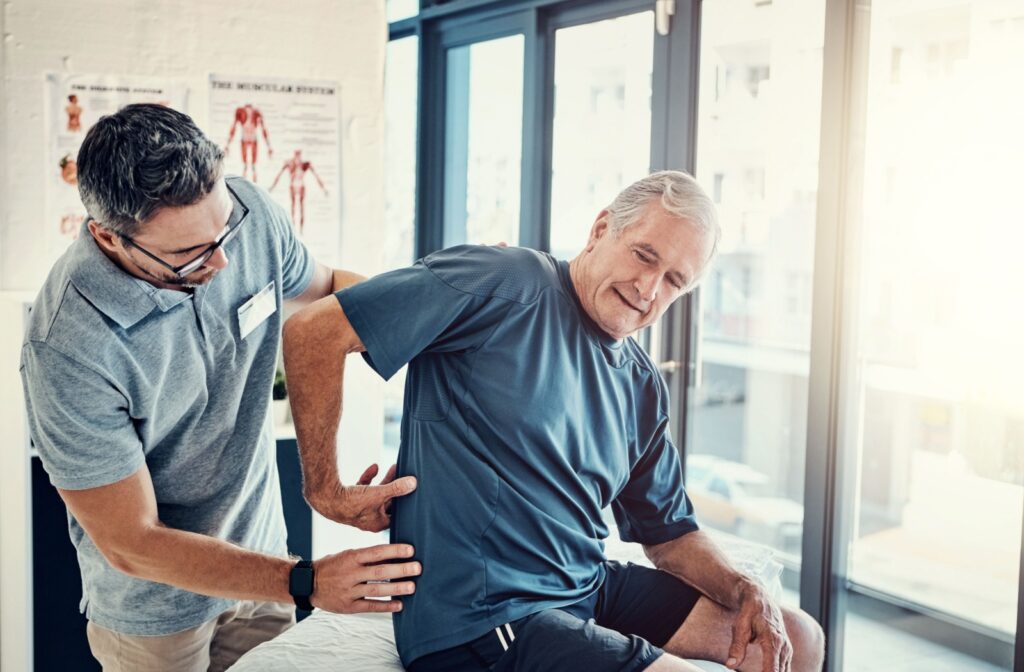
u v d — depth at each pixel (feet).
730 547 7.25
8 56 8.14
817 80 8.94
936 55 8.07
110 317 4.88
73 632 7.70
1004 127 7.75
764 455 10.04
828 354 8.54
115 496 5.00
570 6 11.33
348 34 9.37
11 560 7.79
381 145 9.66
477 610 4.79
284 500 8.48
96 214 4.59
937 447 8.70
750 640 5.41
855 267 8.51
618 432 5.40
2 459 7.80
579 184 11.53
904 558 9.15
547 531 5.00
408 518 5.02
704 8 9.81
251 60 9.00
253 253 5.71
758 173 9.58
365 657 5.26
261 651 5.37
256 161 9.14
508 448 4.91
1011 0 7.57
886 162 8.48
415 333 4.83
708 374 10.41
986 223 7.95
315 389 4.93
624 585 5.84
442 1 13.15
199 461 5.78
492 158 12.84
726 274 10.05
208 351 5.48
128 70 8.54
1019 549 8.29
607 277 5.05
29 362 4.83
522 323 4.94
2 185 8.24
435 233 13.93
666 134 10.23
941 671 8.82
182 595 5.86
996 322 8.02
